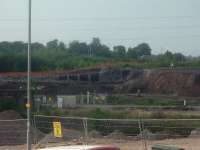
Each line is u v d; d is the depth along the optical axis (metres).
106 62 161.12
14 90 83.56
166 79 132.25
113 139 34.44
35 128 34.06
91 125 37.38
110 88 129.50
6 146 34.06
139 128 34.19
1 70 132.38
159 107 85.19
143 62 158.12
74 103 102.44
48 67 145.62
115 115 61.28
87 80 134.12
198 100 108.75
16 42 141.75
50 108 75.81
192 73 132.12
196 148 30.11
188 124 41.25
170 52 161.25
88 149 9.02
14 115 47.31
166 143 32.88
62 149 9.19
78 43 169.25
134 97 112.19
